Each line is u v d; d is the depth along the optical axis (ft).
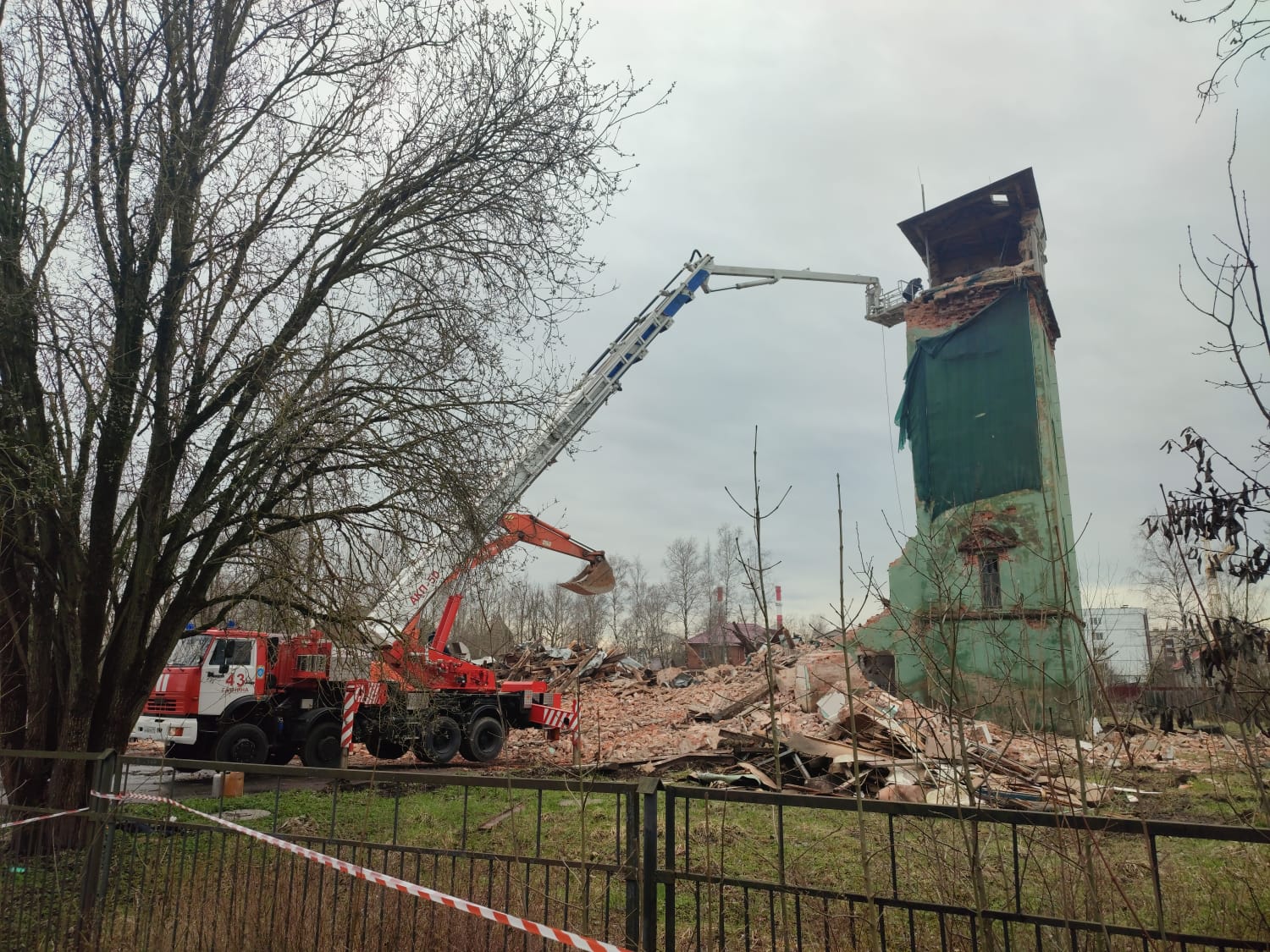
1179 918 13.00
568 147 32.48
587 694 80.59
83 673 27.66
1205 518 11.46
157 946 14.83
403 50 31.07
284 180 31.12
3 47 28.58
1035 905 12.76
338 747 51.72
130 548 30.25
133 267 28.76
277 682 52.26
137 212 28.17
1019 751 39.70
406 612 39.14
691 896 20.71
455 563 31.94
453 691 56.29
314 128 31.22
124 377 27.63
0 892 17.04
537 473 44.32
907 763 36.11
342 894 14.16
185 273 28.60
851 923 11.07
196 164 28.63
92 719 28.04
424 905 13.44
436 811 34.50
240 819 30.76
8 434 26.43
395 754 57.11
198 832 15.39
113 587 29.45
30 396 27.55
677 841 26.45
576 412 56.39
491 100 31.83
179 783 47.19
